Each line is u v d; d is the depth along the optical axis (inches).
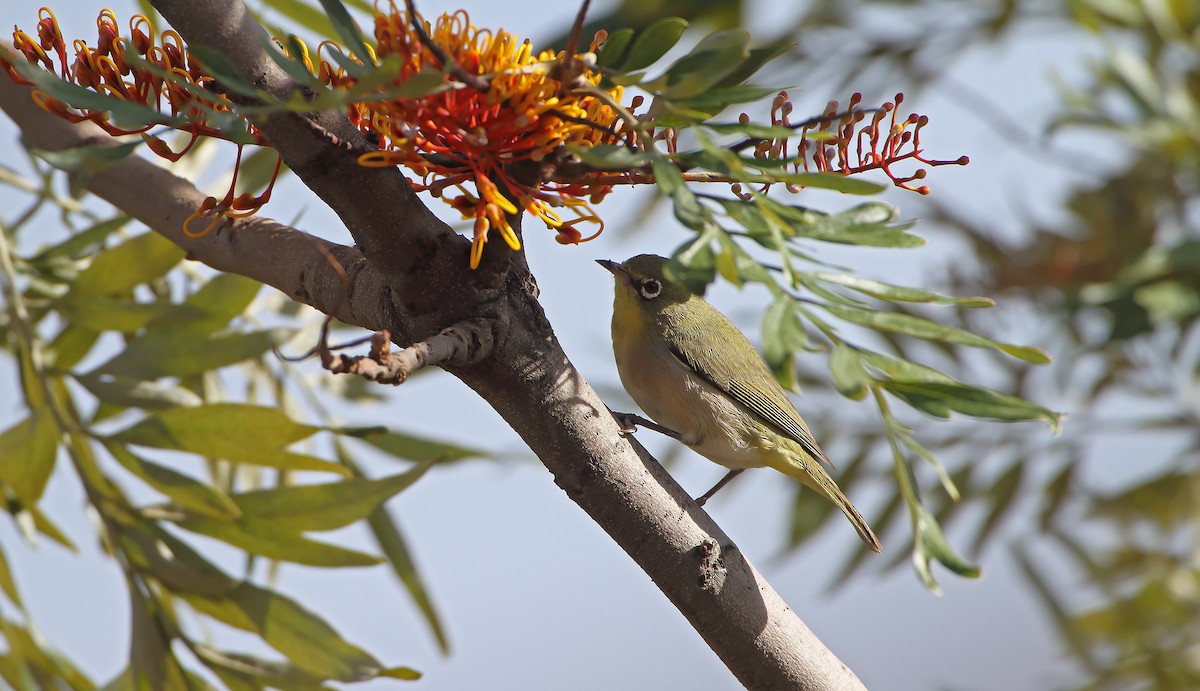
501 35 197.5
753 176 183.8
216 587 290.5
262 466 288.2
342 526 287.7
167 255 313.6
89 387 298.4
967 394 199.2
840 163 225.9
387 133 210.4
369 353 191.6
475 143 196.7
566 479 244.5
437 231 224.5
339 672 288.5
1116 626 535.5
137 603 293.1
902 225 192.9
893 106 220.7
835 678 258.2
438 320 230.4
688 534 249.0
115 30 206.1
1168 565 532.4
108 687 296.2
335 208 219.9
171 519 293.3
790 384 181.8
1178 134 474.3
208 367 305.6
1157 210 505.7
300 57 202.7
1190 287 437.7
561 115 199.0
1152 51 485.7
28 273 335.0
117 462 290.8
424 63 192.2
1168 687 522.6
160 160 308.5
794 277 183.9
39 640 319.6
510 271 237.1
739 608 251.8
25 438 294.4
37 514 309.0
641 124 191.8
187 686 294.7
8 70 205.9
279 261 260.5
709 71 182.4
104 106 178.9
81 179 194.1
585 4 186.2
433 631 348.2
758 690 258.2
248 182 326.6
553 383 237.6
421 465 290.8
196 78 210.1
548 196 213.2
